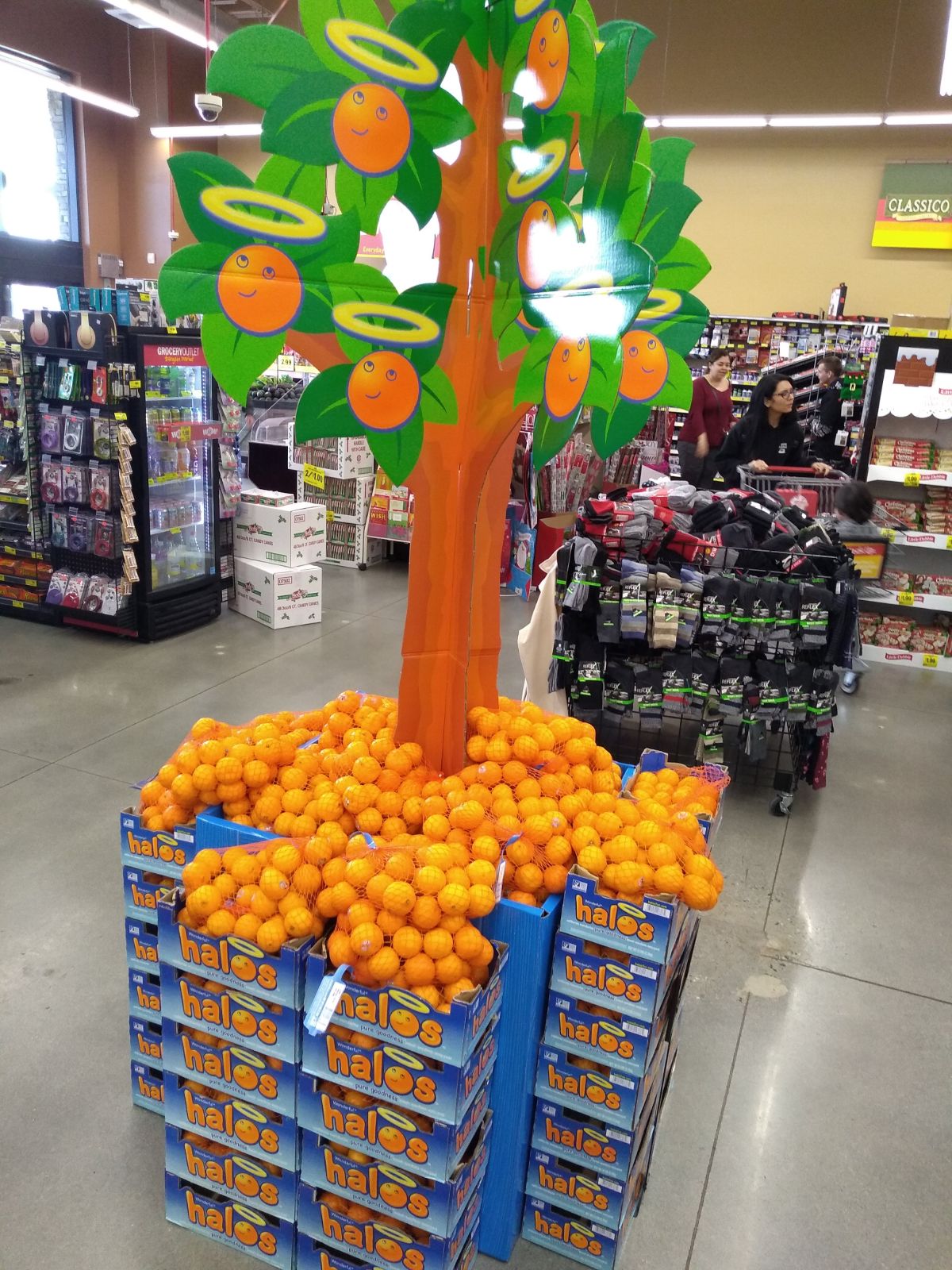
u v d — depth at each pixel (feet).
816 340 36.40
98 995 8.85
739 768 14.88
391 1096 5.53
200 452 19.53
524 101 5.52
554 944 6.17
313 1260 6.20
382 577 25.71
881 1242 6.79
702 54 39.22
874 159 38.86
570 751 7.07
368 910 5.54
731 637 12.28
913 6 36.37
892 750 15.97
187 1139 6.40
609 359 4.97
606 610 12.00
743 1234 6.79
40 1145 7.20
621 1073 6.10
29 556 19.76
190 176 5.28
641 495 14.07
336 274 5.76
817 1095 8.17
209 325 5.52
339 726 7.54
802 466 20.43
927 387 19.42
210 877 5.98
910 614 21.31
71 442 18.01
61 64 46.16
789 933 10.53
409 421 6.22
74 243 48.42
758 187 40.52
